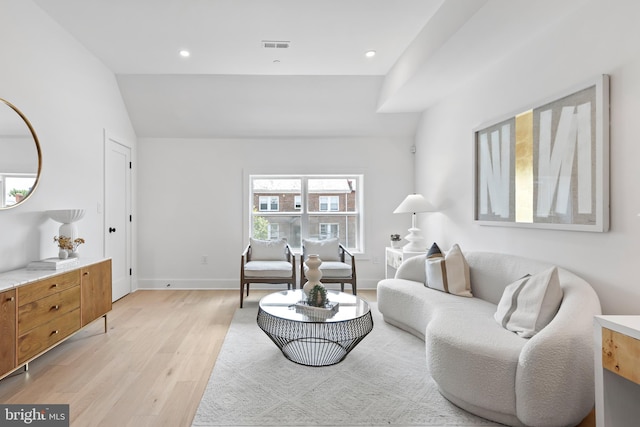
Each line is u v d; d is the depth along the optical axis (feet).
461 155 11.84
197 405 6.38
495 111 9.90
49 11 9.18
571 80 7.27
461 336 6.46
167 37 10.44
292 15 9.23
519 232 8.96
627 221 6.14
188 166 15.93
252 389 6.91
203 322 11.16
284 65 12.41
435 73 10.68
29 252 8.86
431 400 6.59
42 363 8.11
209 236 16.03
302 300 8.68
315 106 14.96
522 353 5.59
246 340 9.53
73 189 10.66
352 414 6.11
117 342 9.43
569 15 7.30
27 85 8.73
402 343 9.31
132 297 14.35
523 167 8.68
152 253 15.85
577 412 5.44
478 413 6.09
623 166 6.19
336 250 14.66
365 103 14.98
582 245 7.06
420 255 11.98
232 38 10.45
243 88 14.19
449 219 12.77
